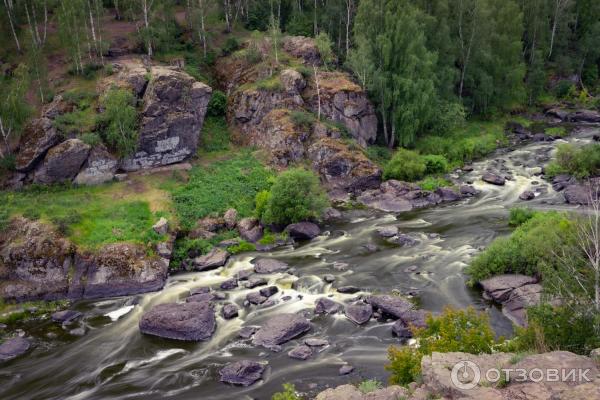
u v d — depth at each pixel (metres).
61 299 35.16
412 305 30.14
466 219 44.44
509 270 32.53
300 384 24.23
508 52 74.12
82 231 38.47
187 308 30.72
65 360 27.97
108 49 60.84
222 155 56.34
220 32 73.69
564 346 18.59
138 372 26.44
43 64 52.59
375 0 61.06
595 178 49.56
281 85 58.78
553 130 70.25
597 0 86.69
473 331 19.77
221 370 25.47
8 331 31.47
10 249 36.28
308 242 42.28
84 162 47.03
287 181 43.59
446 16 69.06
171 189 47.62
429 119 63.34
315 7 72.56
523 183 52.59
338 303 31.66
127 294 35.47
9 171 46.19
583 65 88.19
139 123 50.16
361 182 53.03
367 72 60.31
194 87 53.69
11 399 24.94
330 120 58.38
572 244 24.38
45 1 59.41
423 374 17.20
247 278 36.38
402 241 40.72
